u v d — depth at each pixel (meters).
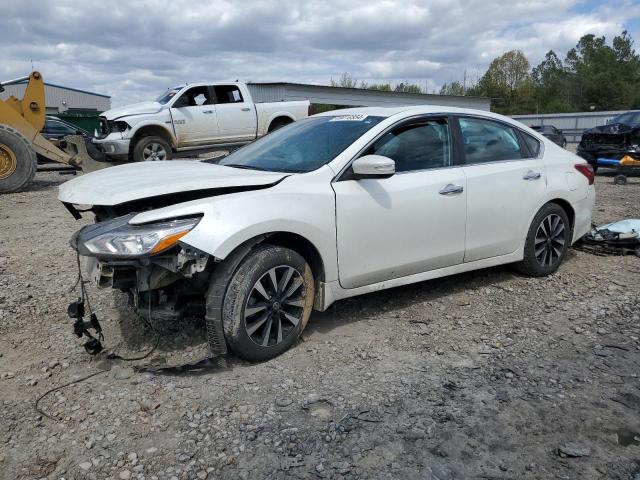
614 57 84.06
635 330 3.95
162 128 13.26
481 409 2.95
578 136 46.78
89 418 2.89
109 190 3.46
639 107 79.69
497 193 4.62
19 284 5.05
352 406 2.98
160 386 3.20
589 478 2.41
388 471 2.46
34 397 3.10
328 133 4.26
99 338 3.60
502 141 4.91
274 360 3.53
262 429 2.77
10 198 10.74
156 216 3.16
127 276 3.36
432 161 4.36
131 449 2.63
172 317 3.43
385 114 4.31
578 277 5.17
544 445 2.64
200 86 13.77
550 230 5.13
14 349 3.72
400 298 4.64
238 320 3.30
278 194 3.51
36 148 12.23
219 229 3.19
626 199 9.91
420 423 2.82
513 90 81.38
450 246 4.38
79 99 53.69
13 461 2.55
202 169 4.04
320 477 2.43
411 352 3.65
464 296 4.69
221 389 3.16
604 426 2.79
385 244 3.98
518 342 3.79
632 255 5.88
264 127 14.70
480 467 2.49
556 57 92.62
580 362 3.47
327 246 3.69
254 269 3.33
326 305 3.79
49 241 6.85
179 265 3.12
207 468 2.49
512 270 5.33
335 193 3.73
